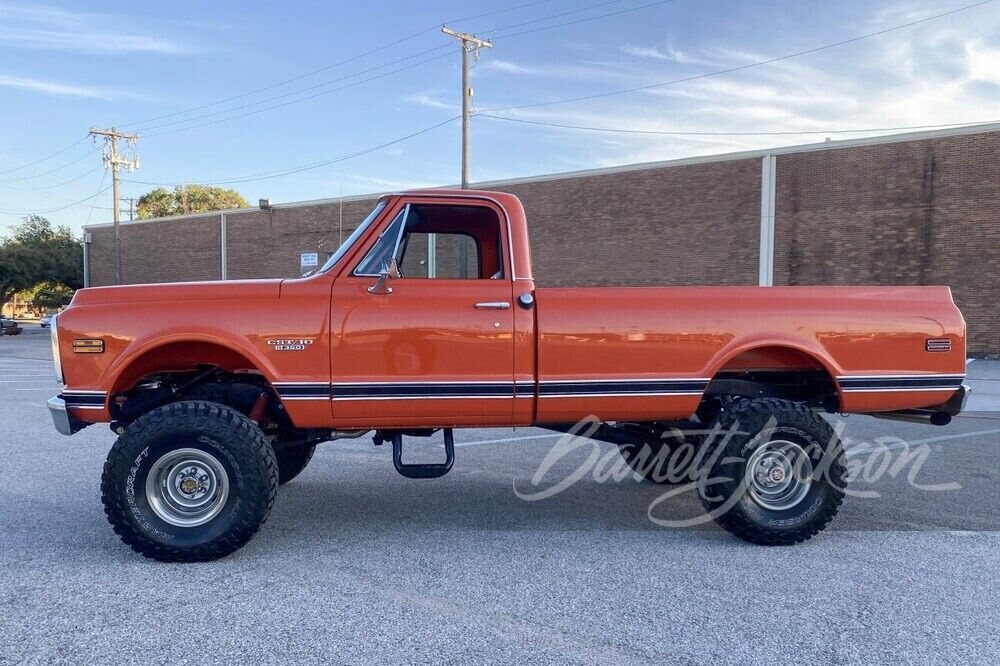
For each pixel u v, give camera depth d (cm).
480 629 346
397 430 484
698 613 366
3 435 855
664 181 2441
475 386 454
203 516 434
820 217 2170
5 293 5338
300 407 447
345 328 446
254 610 365
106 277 4306
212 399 480
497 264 545
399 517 530
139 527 424
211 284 454
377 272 461
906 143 2034
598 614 364
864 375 483
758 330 474
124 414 471
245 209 3628
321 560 439
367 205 3192
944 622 359
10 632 339
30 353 2617
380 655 320
